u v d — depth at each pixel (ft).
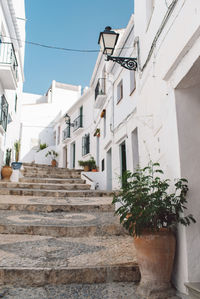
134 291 8.69
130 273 9.58
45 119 77.25
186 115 9.90
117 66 31.14
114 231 14.11
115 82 32.63
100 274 9.41
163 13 12.39
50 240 12.80
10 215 16.44
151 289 8.45
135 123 23.67
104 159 37.40
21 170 36.11
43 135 75.97
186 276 8.46
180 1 9.49
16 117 47.60
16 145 45.06
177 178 9.50
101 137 40.40
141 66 17.51
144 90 16.62
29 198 21.70
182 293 8.54
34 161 72.38
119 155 29.76
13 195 22.76
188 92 10.14
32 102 85.71
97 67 44.04
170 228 9.34
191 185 9.24
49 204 18.31
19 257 10.30
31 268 9.16
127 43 27.71
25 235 13.51
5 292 8.33
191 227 8.80
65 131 65.00
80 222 15.15
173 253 8.89
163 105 11.67
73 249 11.55
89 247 11.90
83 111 54.70
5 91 34.73
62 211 18.21
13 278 9.00
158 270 8.66
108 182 34.91
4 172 31.65
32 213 17.34
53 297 8.10
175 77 10.07
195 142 9.65
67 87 84.58
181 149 9.53
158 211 8.80
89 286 9.02
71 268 9.32
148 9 16.75
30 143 74.02
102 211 18.61
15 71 32.83
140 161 17.16
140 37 17.99
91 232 13.85
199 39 8.25
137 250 9.08
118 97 31.58
